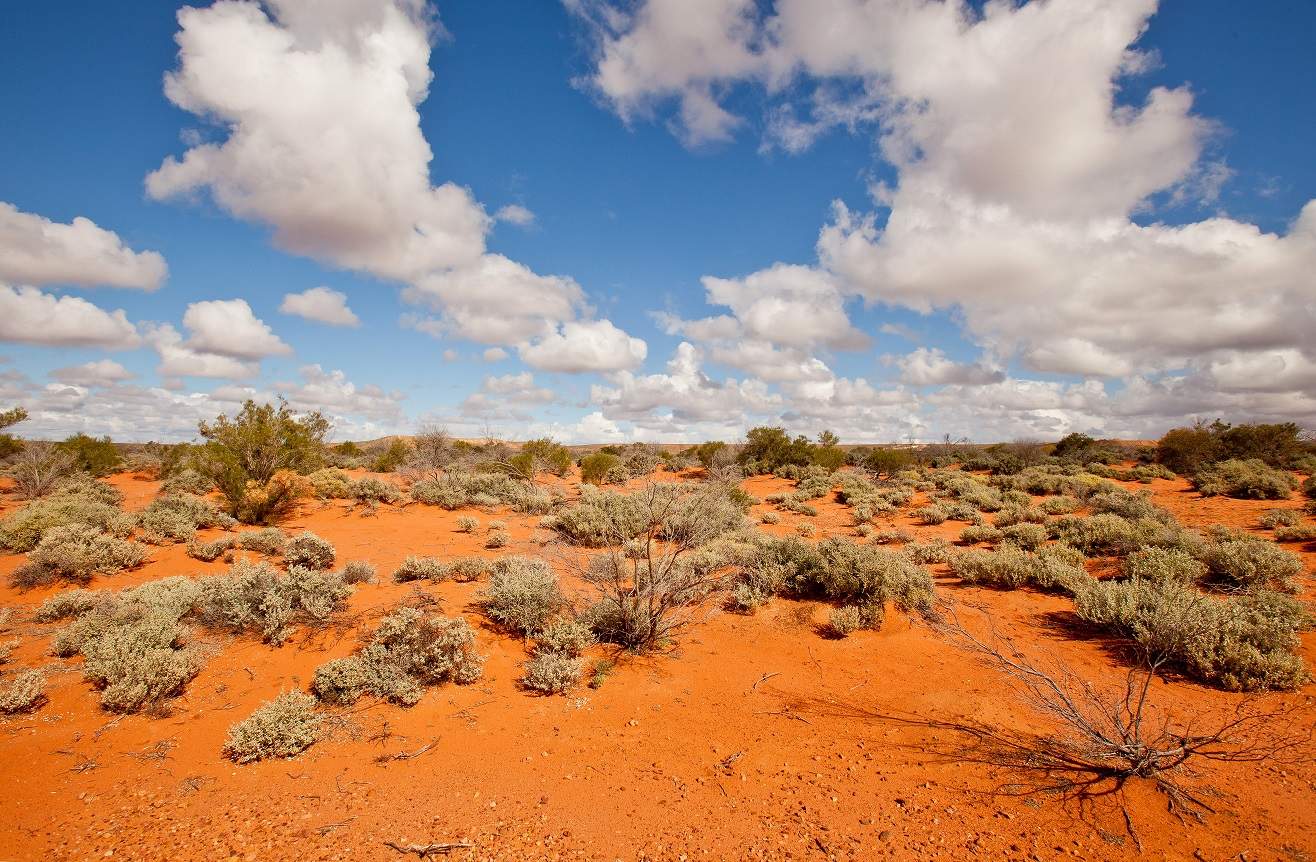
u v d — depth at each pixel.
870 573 9.53
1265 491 19.25
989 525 15.55
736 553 12.14
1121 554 12.02
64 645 7.17
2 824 4.55
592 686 7.23
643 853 4.34
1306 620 8.02
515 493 22.16
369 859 4.26
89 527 11.77
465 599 9.55
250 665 7.25
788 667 7.77
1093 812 4.64
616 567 8.67
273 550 12.52
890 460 32.66
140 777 5.22
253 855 4.28
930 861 4.20
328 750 5.73
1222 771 5.12
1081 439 40.91
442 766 5.54
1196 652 7.08
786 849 4.36
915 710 6.51
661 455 41.41
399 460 33.22
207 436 16.89
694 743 5.97
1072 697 6.59
